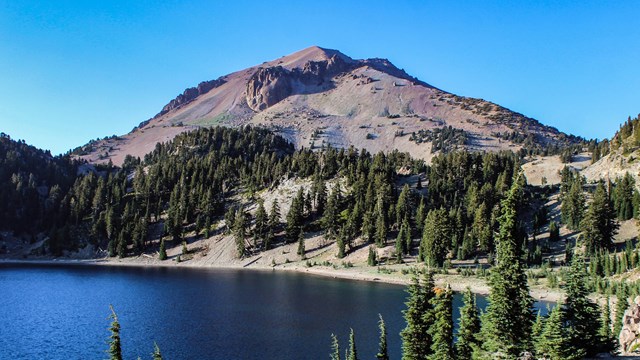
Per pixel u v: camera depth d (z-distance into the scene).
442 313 47.09
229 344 83.12
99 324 98.00
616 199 175.62
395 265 167.38
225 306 115.69
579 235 163.25
